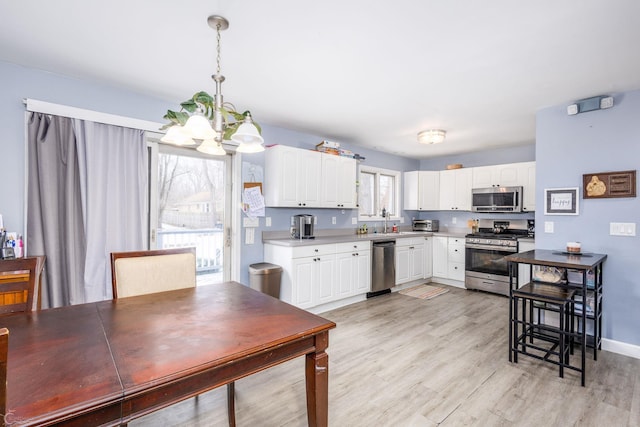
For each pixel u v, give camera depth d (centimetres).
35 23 174
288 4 156
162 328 123
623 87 250
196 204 330
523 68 223
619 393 198
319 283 352
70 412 74
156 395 91
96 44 197
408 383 210
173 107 297
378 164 522
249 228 357
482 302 400
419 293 445
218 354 101
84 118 247
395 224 551
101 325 126
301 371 228
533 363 238
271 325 127
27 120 227
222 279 347
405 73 233
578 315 250
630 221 251
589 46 191
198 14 165
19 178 227
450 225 558
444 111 319
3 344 63
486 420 172
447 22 169
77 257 247
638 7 153
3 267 147
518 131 392
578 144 279
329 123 364
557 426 167
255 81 250
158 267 192
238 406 185
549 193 294
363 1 153
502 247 426
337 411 180
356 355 250
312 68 227
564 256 251
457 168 518
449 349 262
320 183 392
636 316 249
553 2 151
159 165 307
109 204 260
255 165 362
